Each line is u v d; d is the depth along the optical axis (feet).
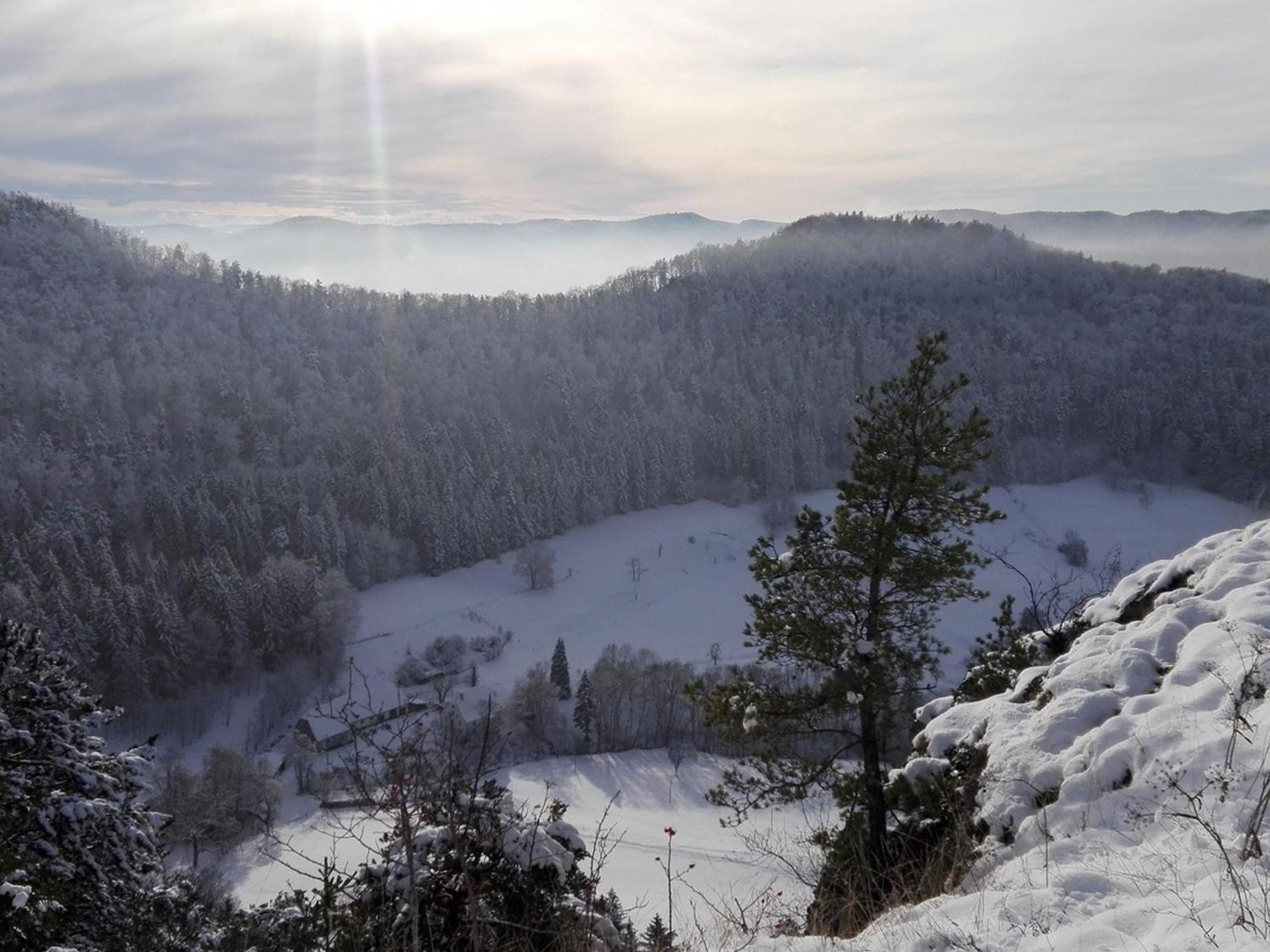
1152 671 26.16
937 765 30.14
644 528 371.15
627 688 204.85
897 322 609.42
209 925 30.71
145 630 222.28
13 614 207.82
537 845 20.17
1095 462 408.26
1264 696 20.77
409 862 14.83
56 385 376.07
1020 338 554.46
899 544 38.45
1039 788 23.66
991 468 385.91
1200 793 17.39
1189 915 12.89
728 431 425.69
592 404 453.58
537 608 297.12
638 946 20.30
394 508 333.62
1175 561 34.50
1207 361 466.70
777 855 34.99
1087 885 15.69
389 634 270.67
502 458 377.30
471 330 543.80
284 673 236.02
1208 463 388.16
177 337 464.24
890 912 18.85
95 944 26.04
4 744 26.04
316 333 504.43
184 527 292.61
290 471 341.00
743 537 364.38
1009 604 47.93
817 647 38.88
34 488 304.30
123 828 27.09
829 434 455.63
